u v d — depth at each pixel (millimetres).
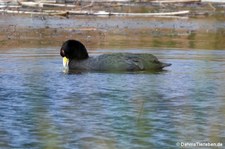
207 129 32562
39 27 88312
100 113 35844
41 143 29812
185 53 62938
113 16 103812
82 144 29625
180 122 34000
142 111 36344
